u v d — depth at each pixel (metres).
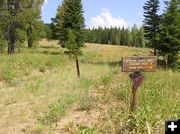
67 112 13.88
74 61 52.47
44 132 11.42
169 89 15.09
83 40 37.62
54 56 49.72
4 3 50.12
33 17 53.66
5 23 50.16
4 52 52.59
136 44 133.88
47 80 26.95
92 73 32.84
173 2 48.16
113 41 140.88
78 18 39.16
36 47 67.62
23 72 33.97
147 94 13.54
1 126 13.05
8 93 20.89
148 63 10.66
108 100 14.54
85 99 14.73
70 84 23.27
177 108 11.09
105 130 10.01
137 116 9.70
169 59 47.66
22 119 13.78
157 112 10.43
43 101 17.30
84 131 9.66
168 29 47.44
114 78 23.53
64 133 10.88
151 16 56.44
